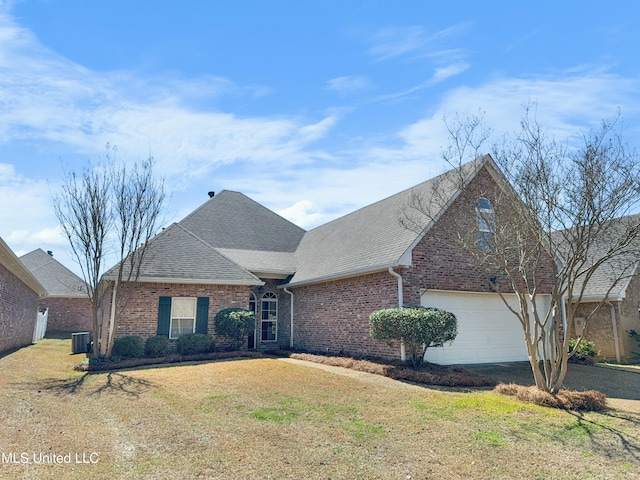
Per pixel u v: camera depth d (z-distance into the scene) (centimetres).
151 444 602
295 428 681
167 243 1747
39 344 2048
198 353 1541
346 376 1115
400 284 1322
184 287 1639
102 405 813
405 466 544
